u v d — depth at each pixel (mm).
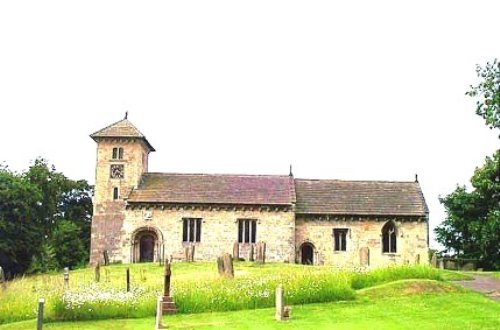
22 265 62000
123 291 29094
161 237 61406
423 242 62688
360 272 32625
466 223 69125
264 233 62031
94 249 61906
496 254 65562
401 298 27688
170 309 26234
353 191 66438
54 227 78562
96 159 64250
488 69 32156
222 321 23812
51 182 71500
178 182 65125
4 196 59125
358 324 22109
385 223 62938
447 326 20969
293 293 27625
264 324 22672
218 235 61812
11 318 25609
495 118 31922
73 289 30531
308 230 62844
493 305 25281
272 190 64625
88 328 23297
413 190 66750
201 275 39969
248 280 31141
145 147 67562
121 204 63188
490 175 67812
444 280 33406
